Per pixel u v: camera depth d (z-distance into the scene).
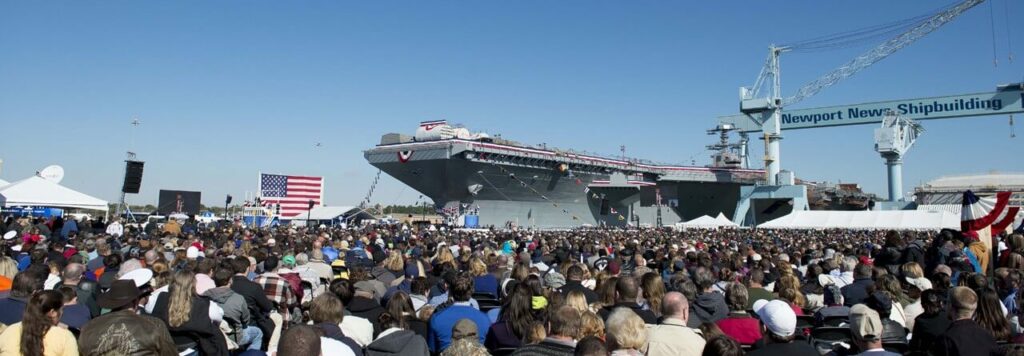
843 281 9.98
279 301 8.01
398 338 5.41
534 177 57.62
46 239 16.11
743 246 18.56
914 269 8.12
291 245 16.84
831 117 68.31
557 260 14.42
